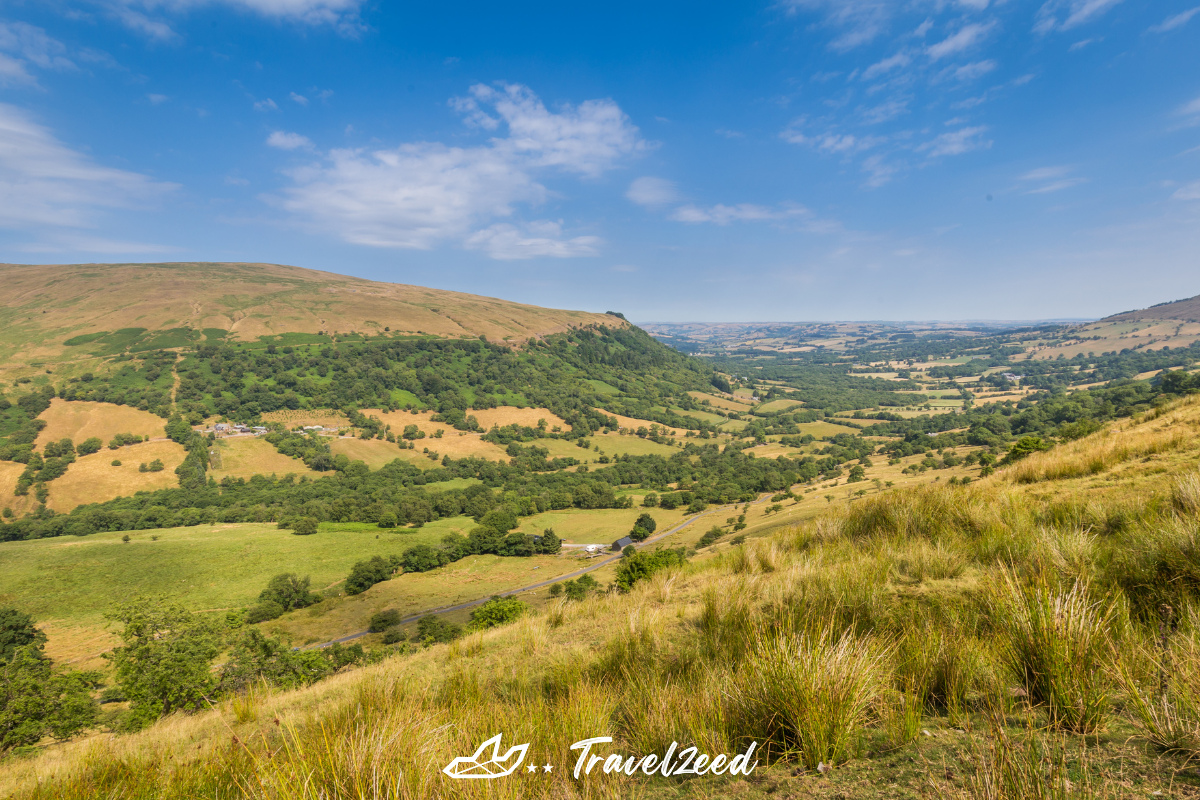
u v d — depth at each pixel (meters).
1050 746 1.96
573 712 3.06
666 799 2.27
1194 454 8.52
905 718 2.35
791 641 2.95
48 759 6.27
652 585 8.80
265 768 2.74
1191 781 1.58
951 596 4.29
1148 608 3.20
